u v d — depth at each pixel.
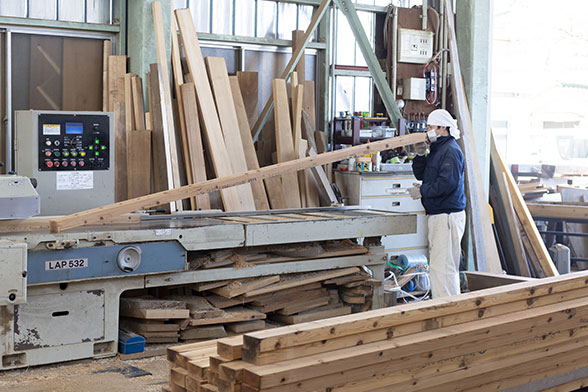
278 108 6.40
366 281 5.44
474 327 3.33
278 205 6.23
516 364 3.55
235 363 2.73
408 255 6.80
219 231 4.65
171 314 4.55
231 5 6.69
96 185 5.01
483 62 7.24
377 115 7.41
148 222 4.87
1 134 5.73
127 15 6.04
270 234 4.85
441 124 5.36
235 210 5.82
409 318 3.15
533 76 10.01
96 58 6.04
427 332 3.22
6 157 5.74
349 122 7.05
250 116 6.72
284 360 2.76
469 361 3.32
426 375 3.13
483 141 7.26
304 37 6.66
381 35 7.59
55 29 5.82
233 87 6.34
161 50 5.71
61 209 4.91
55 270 4.11
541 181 9.55
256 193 6.12
